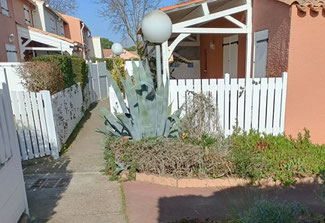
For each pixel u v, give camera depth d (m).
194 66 11.66
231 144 4.47
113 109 5.66
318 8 4.79
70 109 6.55
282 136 5.11
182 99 4.89
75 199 3.24
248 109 5.04
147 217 2.81
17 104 4.39
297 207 2.40
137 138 4.31
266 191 3.42
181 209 2.97
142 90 4.09
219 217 2.78
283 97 5.08
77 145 5.66
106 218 2.81
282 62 5.24
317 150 4.70
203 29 6.22
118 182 3.74
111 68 16.06
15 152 2.62
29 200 3.22
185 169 3.66
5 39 11.40
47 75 5.65
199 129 4.63
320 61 5.11
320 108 5.30
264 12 5.85
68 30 23.09
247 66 6.65
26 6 15.11
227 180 3.60
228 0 6.47
